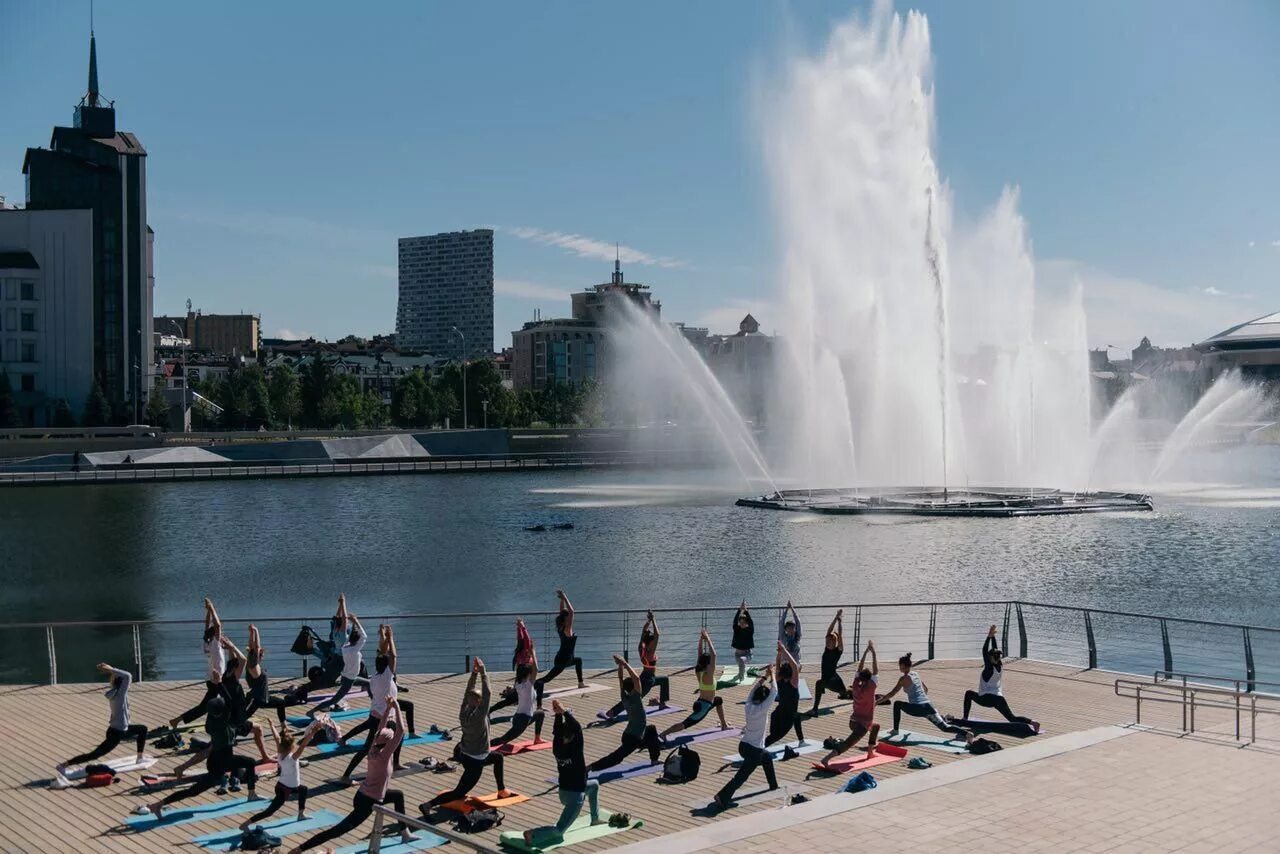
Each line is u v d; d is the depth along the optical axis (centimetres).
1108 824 2369
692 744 3144
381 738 2331
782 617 3850
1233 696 3300
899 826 2355
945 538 9125
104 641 6069
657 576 7550
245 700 2856
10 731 3347
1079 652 5097
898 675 4019
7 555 9219
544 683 3691
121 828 2505
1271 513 10825
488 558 8681
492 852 1806
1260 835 2306
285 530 10769
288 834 2448
